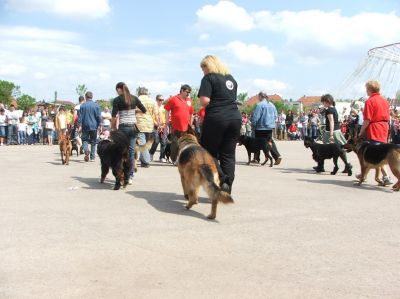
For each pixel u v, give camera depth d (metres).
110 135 8.32
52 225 5.74
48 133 21.78
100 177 10.02
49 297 3.58
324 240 5.25
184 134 6.96
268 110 13.02
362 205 7.25
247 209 6.80
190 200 6.63
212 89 6.91
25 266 4.26
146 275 4.07
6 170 11.21
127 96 8.88
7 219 6.02
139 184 9.09
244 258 4.57
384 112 9.06
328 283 3.93
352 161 14.59
